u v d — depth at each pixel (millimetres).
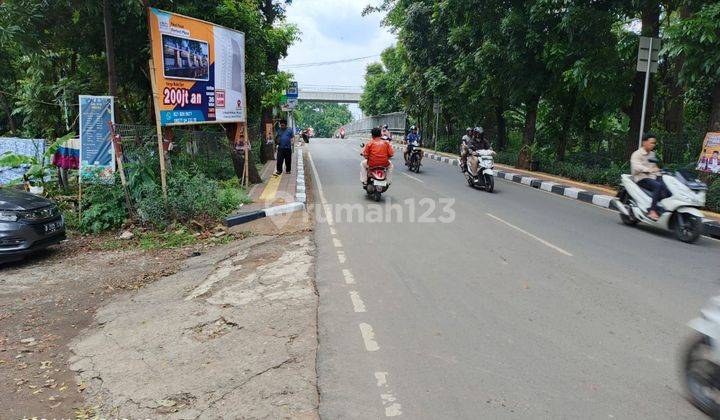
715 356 3309
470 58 20109
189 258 7680
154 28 9539
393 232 8773
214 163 15352
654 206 8609
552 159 18500
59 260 7777
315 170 19562
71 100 14227
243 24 13484
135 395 3773
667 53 12328
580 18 12562
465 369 3961
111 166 9648
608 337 4500
